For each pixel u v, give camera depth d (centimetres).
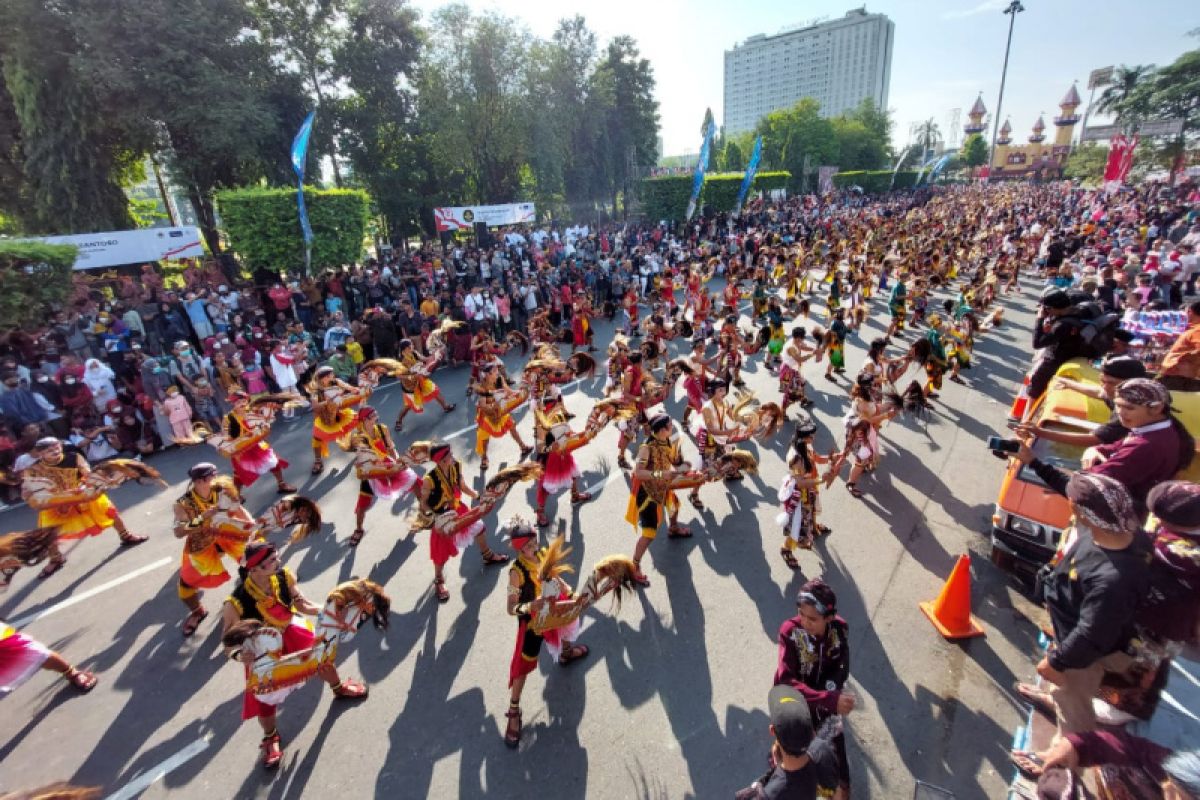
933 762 430
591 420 746
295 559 706
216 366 1170
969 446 953
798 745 263
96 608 640
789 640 351
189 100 2012
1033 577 615
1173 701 338
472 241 2508
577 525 755
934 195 7156
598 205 4316
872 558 673
